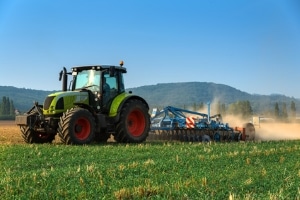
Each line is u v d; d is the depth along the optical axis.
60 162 9.95
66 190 6.42
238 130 20.27
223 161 9.93
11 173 8.05
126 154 11.56
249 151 12.08
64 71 17.16
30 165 9.55
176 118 19.45
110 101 16.42
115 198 5.98
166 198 5.89
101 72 16.22
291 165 9.16
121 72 17.17
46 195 6.08
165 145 14.65
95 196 6.08
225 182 7.08
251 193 6.09
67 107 15.41
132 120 16.95
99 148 13.15
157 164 9.24
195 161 9.88
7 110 156.25
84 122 15.12
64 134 14.52
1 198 5.99
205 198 5.84
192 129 18.73
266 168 8.77
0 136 21.50
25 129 15.99
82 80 16.72
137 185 6.86
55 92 16.17
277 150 12.36
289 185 6.68
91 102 16.16
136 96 17.06
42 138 16.34
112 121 16.23
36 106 15.92
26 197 6.02
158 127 18.89
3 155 11.16
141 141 16.89
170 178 7.52
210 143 15.73
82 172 8.10
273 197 5.71
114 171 8.23
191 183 6.92
